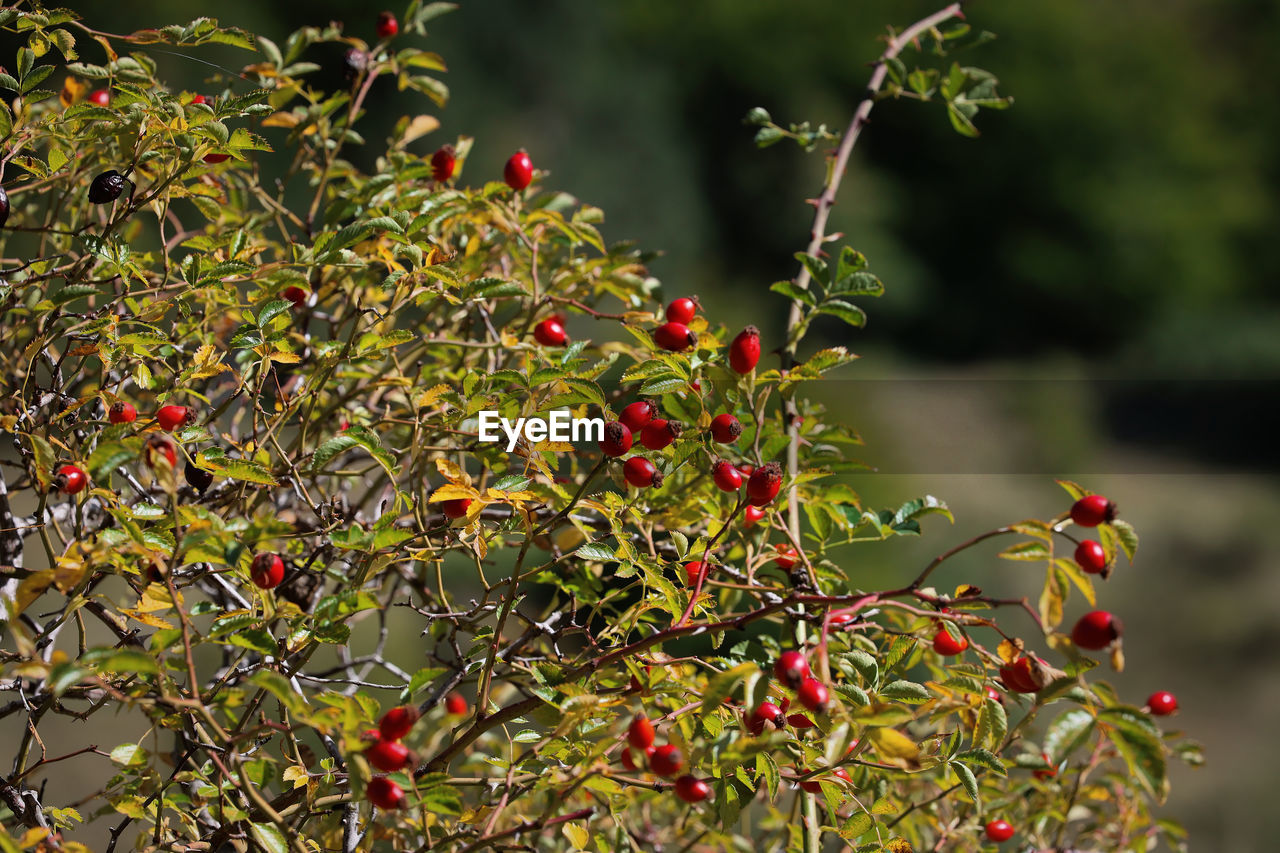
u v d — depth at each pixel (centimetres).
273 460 216
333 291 223
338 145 229
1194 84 1109
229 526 195
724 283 996
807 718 203
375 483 224
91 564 195
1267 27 1131
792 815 217
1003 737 200
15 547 211
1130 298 1056
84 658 190
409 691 200
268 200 229
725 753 194
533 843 212
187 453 204
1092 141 1071
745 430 208
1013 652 197
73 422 211
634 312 221
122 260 208
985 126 1057
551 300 221
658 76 998
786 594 204
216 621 199
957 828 220
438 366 220
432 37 888
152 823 208
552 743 200
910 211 1056
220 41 210
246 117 217
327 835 213
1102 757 221
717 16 1006
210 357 208
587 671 199
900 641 209
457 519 203
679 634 198
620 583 226
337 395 226
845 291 212
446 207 217
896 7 1059
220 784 198
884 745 193
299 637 200
